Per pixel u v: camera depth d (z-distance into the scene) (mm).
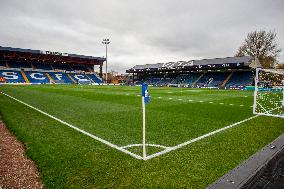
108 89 33406
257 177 4066
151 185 3787
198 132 7398
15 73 58594
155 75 65625
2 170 4211
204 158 5027
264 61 50438
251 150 5562
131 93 25016
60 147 5688
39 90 27859
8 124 8031
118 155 5199
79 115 10367
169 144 6086
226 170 4387
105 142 6203
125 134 7086
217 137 6789
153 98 19891
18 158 4855
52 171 4258
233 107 13875
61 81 61531
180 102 16547
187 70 56781
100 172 4262
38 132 7094
